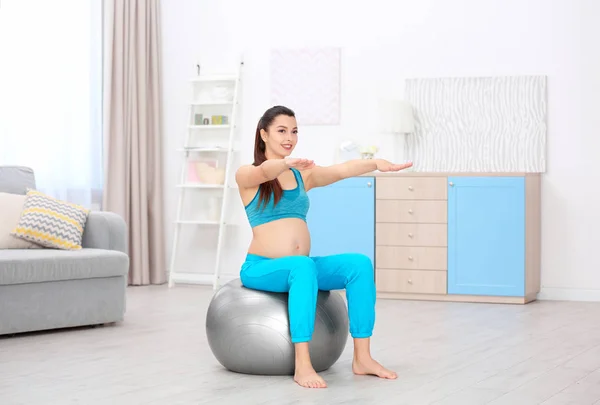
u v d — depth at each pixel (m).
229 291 3.28
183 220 6.58
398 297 5.64
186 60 6.60
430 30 5.97
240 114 6.46
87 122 6.00
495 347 3.82
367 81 6.12
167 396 2.87
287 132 3.30
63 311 4.25
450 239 5.52
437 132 5.94
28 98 5.63
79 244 4.52
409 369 3.32
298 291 3.04
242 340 3.13
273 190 3.25
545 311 5.06
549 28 5.73
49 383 3.09
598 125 5.64
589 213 5.66
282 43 6.34
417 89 5.98
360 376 3.18
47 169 5.73
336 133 6.20
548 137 5.74
